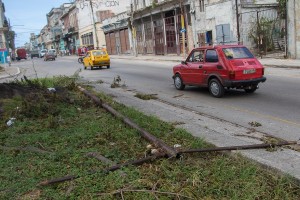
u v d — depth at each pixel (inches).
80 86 596.1
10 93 450.3
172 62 1194.0
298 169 187.0
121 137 266.5
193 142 238.5
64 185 185.6
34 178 199.2
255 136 265.1
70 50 3710.6
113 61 1592.0
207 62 474.6
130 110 359.9
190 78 510.9
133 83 670.5
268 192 169.2
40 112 358.0
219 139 250.5
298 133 279.6
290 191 170.1
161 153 217.6
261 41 1091.9
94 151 235.8
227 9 1135.6
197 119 330.0
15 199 174.9
